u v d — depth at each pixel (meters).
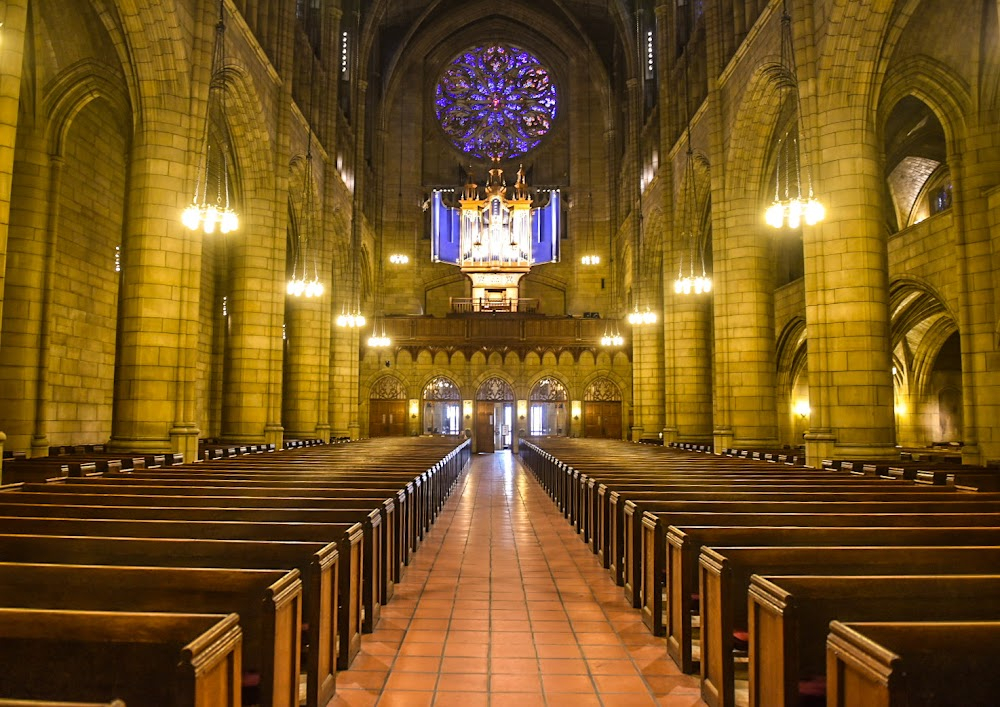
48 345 18.27
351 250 35.91
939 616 4.78
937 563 5.86
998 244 17.28
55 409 19.17
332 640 6.08
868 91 16.16
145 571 4.84
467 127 47.91
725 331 22.66
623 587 9.76
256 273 22.30
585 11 45.06
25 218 18.02
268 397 22.25
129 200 16.58
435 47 47.84
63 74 18.19
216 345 29.94
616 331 42.12
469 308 44.88
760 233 22.66
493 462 36.78
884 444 15.71
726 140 23.06
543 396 42.69
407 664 6.77
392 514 9.50
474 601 9.04
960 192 18.03
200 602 4.82
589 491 12.75
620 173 43.44
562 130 47.44
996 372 17.31
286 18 23.41
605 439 38.88
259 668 4.72
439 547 12.77
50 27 17.38
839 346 15.98
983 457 17.31
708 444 27.41
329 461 15.88
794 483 11.10
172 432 16.20
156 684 3.80
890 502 8.46
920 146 25.47
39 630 3.82
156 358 16.22
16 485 9.48
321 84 29.62
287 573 4.90
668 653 7.07
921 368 30.80
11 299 17.80
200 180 16.88
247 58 20.34
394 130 46.34
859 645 3.47
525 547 12.79
